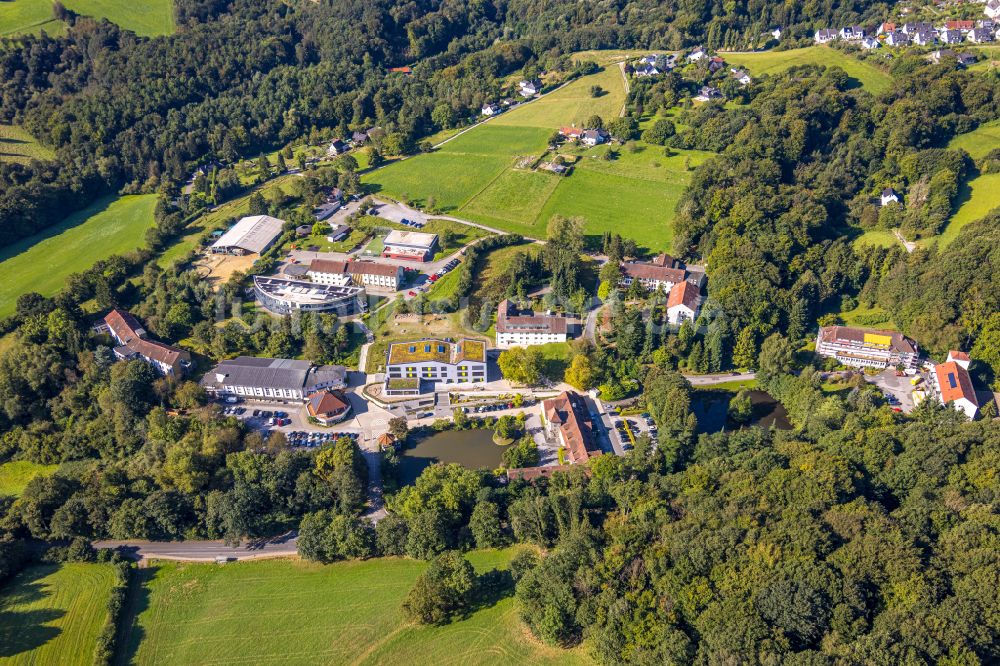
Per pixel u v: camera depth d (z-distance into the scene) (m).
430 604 151.00
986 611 120.19
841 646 118.31
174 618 161.75
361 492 197.12
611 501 179.25
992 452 169.75
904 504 161.12
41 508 187.38
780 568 134.12
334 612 159.50
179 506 187.38
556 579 147.75
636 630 132.62
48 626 158.38
